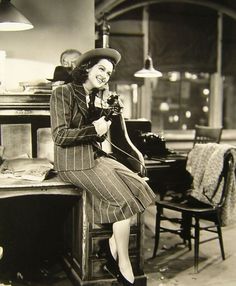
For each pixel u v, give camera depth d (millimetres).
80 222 3604
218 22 8328
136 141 5074
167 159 4848
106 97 3787
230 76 8547
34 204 4273
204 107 8664
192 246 4898
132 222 3637
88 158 3379
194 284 3885
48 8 4242
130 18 7848
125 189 3373
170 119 8539
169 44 8086
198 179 4543
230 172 4477
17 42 4180
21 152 4172
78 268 3705
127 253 3408
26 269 4176
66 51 4285
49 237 4340
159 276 4035
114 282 3621
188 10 8133
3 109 3875
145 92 8188
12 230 4238
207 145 4625
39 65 4254
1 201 4180
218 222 4414
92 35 4379
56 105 3336
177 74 8523
